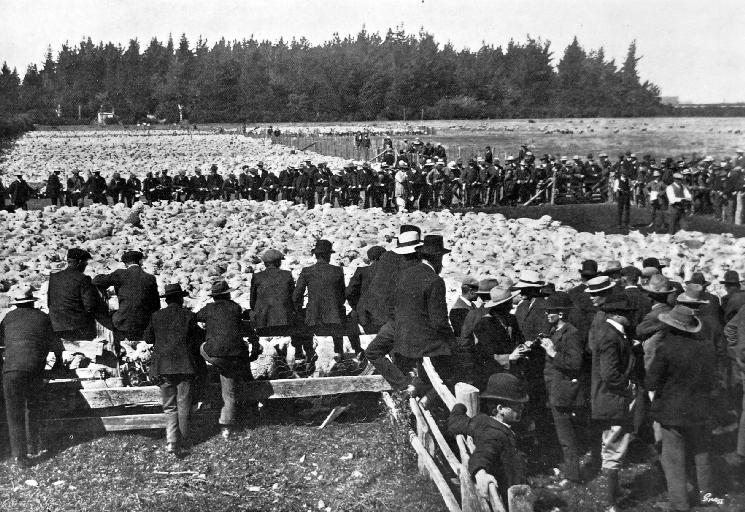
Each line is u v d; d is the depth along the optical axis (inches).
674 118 3233.3
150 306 384.8
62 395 346.3
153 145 2721.5
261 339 469.4
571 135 2896.2
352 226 887.1
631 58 3932.1
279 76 5310.0
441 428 337.7
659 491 305.6
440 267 347.6
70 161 2137.1
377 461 326.6
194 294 592.1
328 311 390.6
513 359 328.2
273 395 358.6
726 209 1011.9
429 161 1216.8
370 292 382.6
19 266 689.0
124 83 5743.1
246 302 575.2
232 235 843.4
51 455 335.3
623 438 290.2
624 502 297.3
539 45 4699.8
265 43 7775.6
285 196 1194.6
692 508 291.0
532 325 335.3
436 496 295.4
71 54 7253.9
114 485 309.7
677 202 856.9
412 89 4522.6
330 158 2044.8
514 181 1183.6
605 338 288.5
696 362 284.2
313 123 4281.5
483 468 246.1
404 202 1090.7
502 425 259.4
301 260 713.6
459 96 4468.5
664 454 291.0
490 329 339.6
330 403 384.8
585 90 4173.2
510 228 879.1
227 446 343.3
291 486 308.3
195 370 340.5
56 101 5344.5
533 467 324.8
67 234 866.8
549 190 1224.8
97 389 347.6
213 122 4697.3
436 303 329.4
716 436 353.1
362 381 362.6
